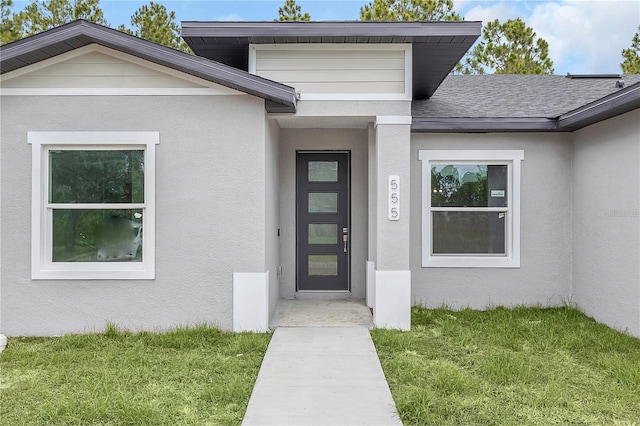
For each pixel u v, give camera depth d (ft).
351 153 25.68
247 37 19.84
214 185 18.92
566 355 16.28
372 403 12.37
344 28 19.36
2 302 18.53
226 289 18.93
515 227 23.86
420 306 23.90
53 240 18.89
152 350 16.65
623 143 18.88
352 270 25.82
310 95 20.10
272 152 21.68
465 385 13.16
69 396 12.66
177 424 11.16
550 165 23.85
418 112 24.67
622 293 19.01
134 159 19.04
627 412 11.85
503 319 21.22
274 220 22.70
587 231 22.04
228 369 14.71
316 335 18.58
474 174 24.35
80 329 18.67
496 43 61.31
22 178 18.51
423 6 57.47
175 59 17.80
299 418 11.48
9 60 17.52
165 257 18.84
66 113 18.63
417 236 24.11
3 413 11.78
